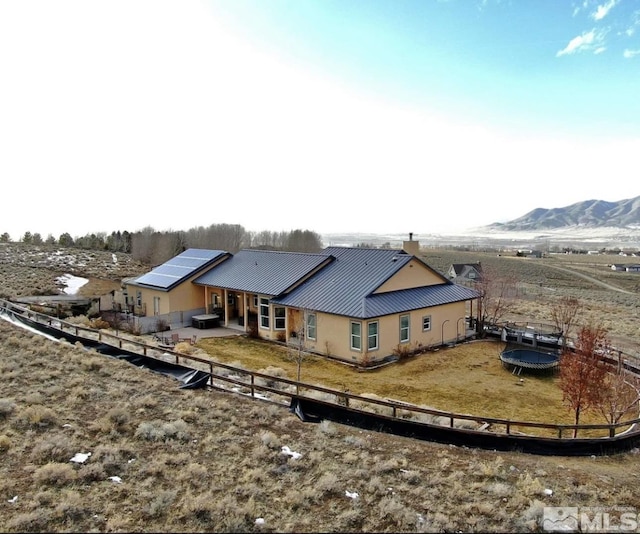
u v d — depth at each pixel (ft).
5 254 208.44
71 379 47.96
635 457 38.24
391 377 63.82
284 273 89.66
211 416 40.91
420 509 28.17
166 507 26.58
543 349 79.25
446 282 91.81
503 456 36.94
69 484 28.19
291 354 74.08
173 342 79.71
